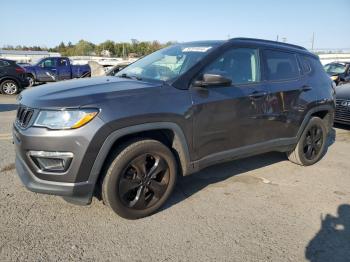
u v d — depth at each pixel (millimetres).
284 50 4645
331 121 5375
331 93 5227
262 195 4023
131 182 3229
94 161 2934
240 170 4832
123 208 3215
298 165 5133
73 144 2850
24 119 3055
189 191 4051
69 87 3299
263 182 4426
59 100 2902
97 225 3207
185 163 3531
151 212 3414
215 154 3775
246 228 3275
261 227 3305
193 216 3457
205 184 4277
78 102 2889
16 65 14156
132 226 3223
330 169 5043
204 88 3531
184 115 3373
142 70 4094
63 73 18828
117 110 2986
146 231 3148
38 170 2955
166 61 4023
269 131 4301
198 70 3586
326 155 5770
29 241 2908
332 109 5262
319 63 5258
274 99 4262
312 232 3256
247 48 4152
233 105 3779
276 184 4383
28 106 3031
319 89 4988
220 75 3396
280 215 3559
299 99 4629
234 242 3035
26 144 2918
